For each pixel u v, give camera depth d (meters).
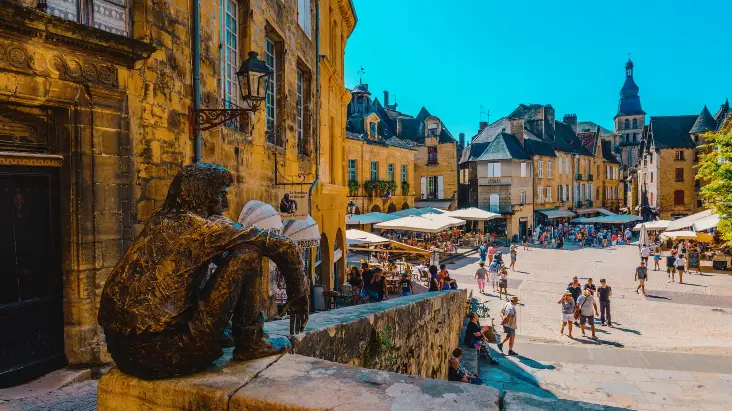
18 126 4.07
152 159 5.12
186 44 5.76
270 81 9.81
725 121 36.75
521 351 12.29
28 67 3.86
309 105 12.77
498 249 39.59
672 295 20.31
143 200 4.99
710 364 11.17
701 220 26.69
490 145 48.81
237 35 7.80
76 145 4.31
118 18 4.82
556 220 55.59
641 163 66.88
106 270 4.50
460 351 8.11
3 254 3.94
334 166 17.08
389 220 30.06
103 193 4.49
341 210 17.52
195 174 2.12
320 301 12.59
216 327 2.04
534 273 26.81
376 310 4.71
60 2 4.25
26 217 4.11
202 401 1.89
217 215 2.17
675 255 26.59
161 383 1.98
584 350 12.37
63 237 4.34
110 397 2.05
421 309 6.18
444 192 47.69
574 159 59.31
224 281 2.05
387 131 45.62
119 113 4.66
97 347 4.38
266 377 2.03
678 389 9.59
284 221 9.30
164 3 5.30
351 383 1.95
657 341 13.54
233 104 7.50
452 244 35.62
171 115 5.45
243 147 7.60
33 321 4.12
